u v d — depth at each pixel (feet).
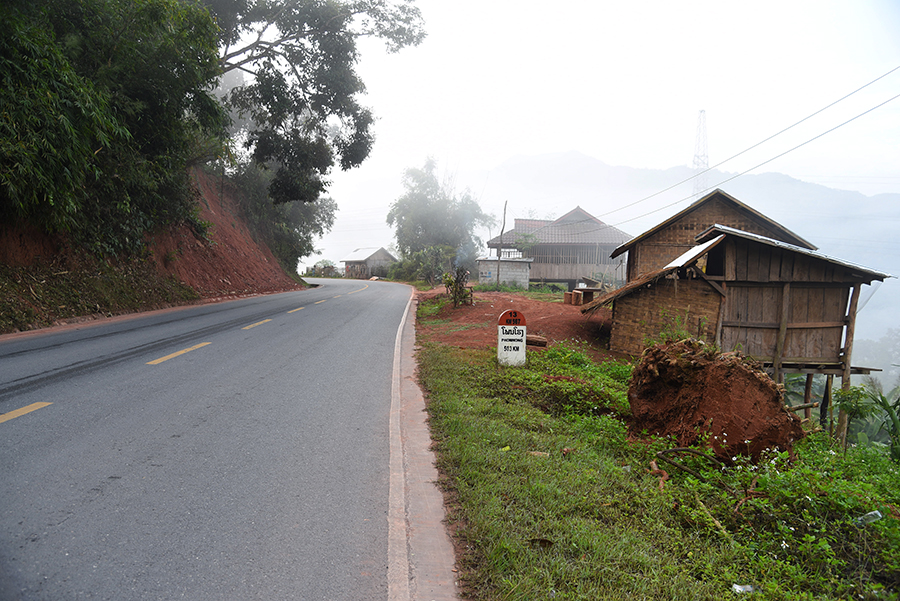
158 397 18.84
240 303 65.82
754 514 12.75
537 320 52.37
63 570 8.28
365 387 22.67
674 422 19.72
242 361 26.58
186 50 48.14
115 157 48.67
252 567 8.84
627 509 12.59
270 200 127.54
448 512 11.42
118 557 8.79
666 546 10.93
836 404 35.94
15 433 14.16
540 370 30.48
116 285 49.21
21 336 31.04
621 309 43.45
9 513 9.93
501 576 8.82
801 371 38.40
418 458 14.65
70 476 11.78
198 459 13.38
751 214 62.44
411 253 213.46
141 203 57.21
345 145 88.22
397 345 35.29
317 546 9.68
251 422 16.70
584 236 152.87
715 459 16.34
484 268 139.13
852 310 37.45
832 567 10.68
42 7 37.76
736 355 19.63
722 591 9.37
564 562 9.43
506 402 23.13
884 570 10.62
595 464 15.80
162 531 9.77
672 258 65.51
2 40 31.53
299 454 14.25
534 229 164.86
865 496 13.01
